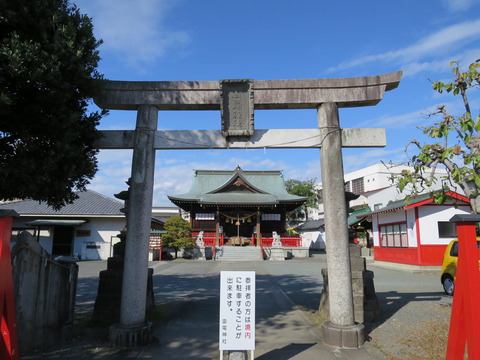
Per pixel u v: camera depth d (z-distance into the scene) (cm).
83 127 584
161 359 527
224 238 3347
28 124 495
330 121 639
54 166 504
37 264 561
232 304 484
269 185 4038
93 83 564
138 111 652
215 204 3172
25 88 470
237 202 3127
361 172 4512
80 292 1159
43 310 573
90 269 1880
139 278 602
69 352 555
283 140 648
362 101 651
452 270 1061
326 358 529
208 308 900
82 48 518
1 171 452
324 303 786
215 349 575
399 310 850
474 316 341
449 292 1075
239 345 473
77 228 2595
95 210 2645
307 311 871
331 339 580
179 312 853
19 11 470
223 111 639
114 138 647
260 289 1234
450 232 1808
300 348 576
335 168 624
